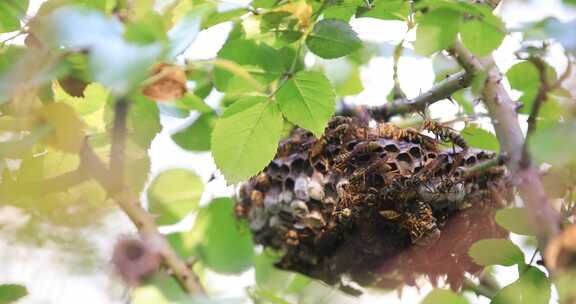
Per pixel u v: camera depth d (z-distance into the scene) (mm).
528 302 716
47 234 686
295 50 730
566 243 638
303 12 736
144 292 646
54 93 710
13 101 647
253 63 729
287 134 806
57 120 667
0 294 690
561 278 667
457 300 771
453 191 768
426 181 767
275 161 800
